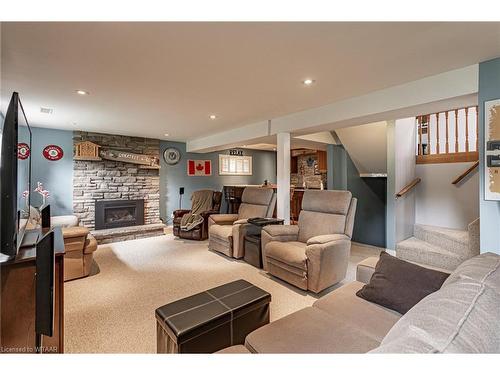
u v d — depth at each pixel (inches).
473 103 94.1
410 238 146.7
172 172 242.7
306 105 128.4
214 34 65.1
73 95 111.1
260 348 44.3
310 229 120.0
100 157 194.9
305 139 180.7
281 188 153.8
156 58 78.2
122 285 108.9
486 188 80.4
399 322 32.9
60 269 59.0
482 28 62.2
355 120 121.6
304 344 45.3
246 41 68.8
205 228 193.0
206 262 139.8
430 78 92.7
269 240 120.8
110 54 75.5
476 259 48.8
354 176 197.0
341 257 105.4
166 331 53.1
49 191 177.5
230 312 56.9
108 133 199.3
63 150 183.5
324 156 243.4
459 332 25.1
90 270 126.6
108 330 76.4
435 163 145.2
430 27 62.0
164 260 143.3
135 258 146.9
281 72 89.0
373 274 67.7
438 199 144.6
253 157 307.3
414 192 154.5
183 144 250.2
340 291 69.2
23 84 98.4
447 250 118.6
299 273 100.0
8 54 75.0
